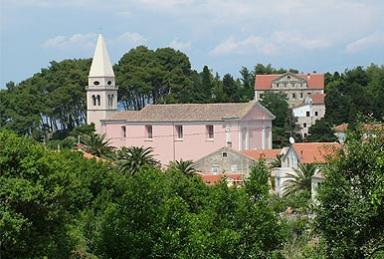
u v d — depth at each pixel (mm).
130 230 67438
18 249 65312
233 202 73688
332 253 56750
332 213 57000
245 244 72000
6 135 69562
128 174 145750
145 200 68250
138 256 66375
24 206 66750
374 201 53344
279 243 74125
